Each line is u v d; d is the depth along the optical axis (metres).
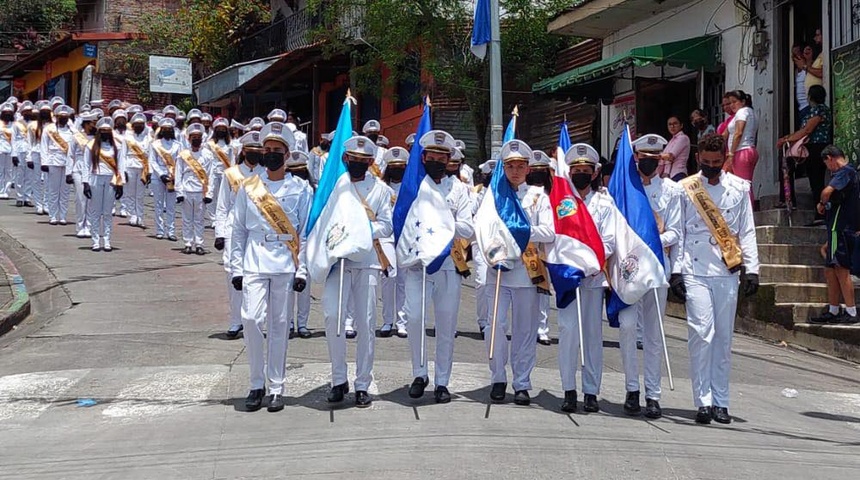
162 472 6.11
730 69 15.99
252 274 7.69
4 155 23.11
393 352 10.09
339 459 6.27
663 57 15.89
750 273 7.57
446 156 7.96
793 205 13.93
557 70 21.06
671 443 6.85
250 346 7.69
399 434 6.88
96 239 16.64
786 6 15.08
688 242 7.59
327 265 7.55
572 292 7.63
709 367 7.56
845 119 13.55
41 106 19.64
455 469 6.04
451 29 20.47
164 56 32.94
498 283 7.62
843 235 11.17
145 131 20.17
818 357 11.13
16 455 6.61
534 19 20.62
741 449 6.82
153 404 7.95
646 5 17.25
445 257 7.75
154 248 17.33
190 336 10.77
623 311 7.66
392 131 24.22
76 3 41.41
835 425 7.98
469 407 7.75
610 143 19.08
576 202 7.71
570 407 7.71
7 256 15.90
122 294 13.22
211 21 31.36
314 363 9.41
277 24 28.89
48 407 7.92
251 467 6.15
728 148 13.57
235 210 7.86
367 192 7.90
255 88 27.38
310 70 25.86
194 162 16.75
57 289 13.58
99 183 16.39
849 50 13.45
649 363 7.71
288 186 7.89
